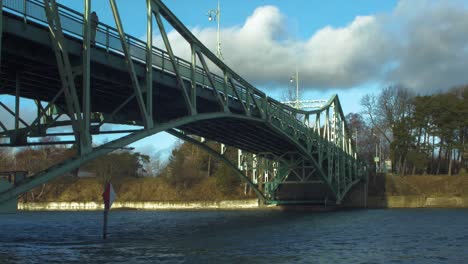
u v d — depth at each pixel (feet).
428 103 326.44
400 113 361.71
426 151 332.60
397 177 318.86
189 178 351.67
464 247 99.91
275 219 196.03
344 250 94.32
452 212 235.81
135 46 108.78
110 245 103.04
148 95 108.68
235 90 154.30
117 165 372.99
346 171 302.04
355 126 439.22
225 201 320.91
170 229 148.77
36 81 101.40
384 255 87.45
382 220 183.32
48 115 115.85
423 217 198.29
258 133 197.36
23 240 116.26
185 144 378.94
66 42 91.86
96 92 116.78
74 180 377.50
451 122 321.11
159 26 116.47
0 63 82.64
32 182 78.48
